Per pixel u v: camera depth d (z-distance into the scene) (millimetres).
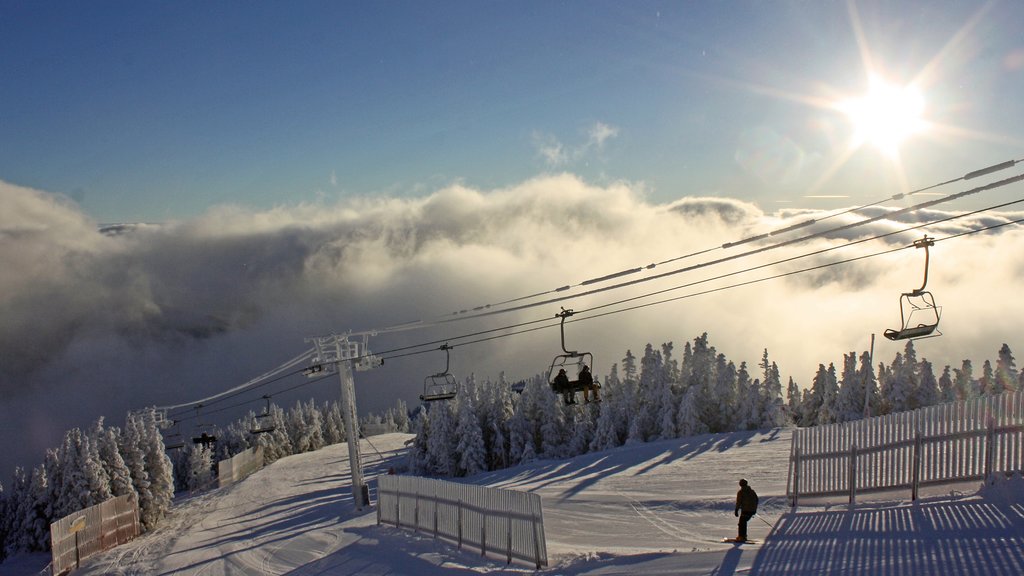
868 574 14078
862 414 67750
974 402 18500
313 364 40781
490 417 81250
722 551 18484
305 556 28953
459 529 25094
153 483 62875
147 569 34062
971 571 13031
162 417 65500
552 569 20141
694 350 77688
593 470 49844
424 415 80812
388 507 31328
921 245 19250
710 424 74125
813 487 23797
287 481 78125
